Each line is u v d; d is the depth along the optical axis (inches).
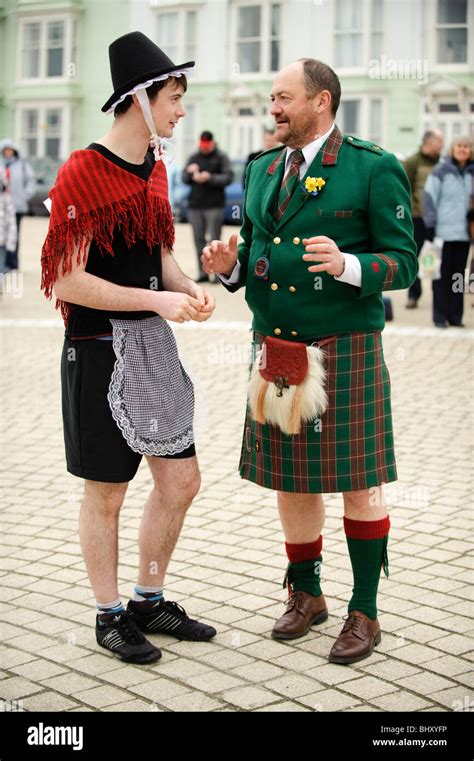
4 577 169.2
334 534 187.0
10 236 510.9
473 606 155.7
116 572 144.1
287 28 1187.9
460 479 216.5
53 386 309.9
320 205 137.8
